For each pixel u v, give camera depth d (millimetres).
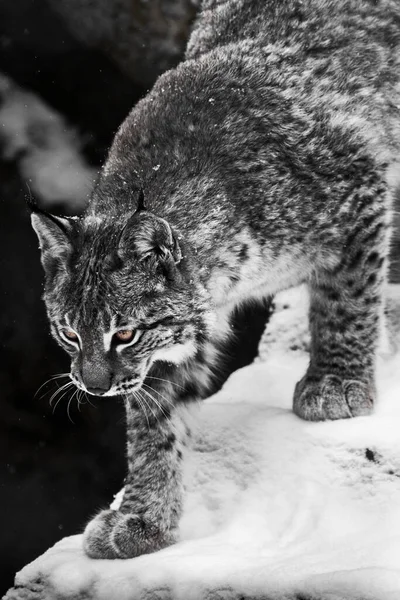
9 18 14039
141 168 6961
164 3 13148
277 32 7820
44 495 15688
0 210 15016
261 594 5664
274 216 6938
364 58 7820
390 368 7805
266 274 7070
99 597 6125
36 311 15484
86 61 14359
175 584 5926
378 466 6488
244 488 6844
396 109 7988
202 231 6676
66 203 14367
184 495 6805
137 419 6863
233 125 7090
